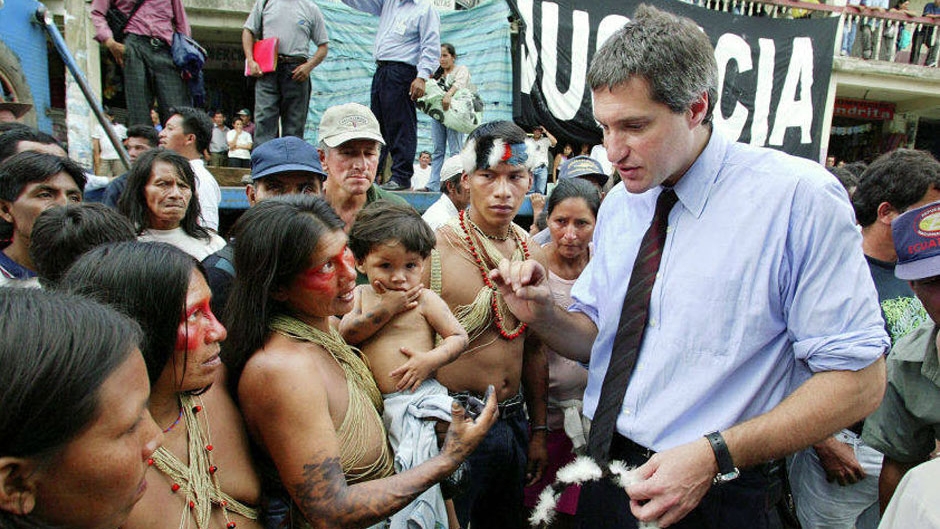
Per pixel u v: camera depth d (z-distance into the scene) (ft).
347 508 3.73
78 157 16.57
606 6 22.06
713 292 4.35
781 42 26.20
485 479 6.72
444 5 23.30
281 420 3.78
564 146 25.64
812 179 4.14
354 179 7.45
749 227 4.27
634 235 5.09
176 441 3.44
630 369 4.72
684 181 4.53
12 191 6.32
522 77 21.52
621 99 4.00
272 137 14.74
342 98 19.74
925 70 36.04
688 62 3.92
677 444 4.47
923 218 4.82
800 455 7.06
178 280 3.25
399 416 5.10
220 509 3.58
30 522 2.04
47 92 15.56
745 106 26.22
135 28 13.55
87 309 2.18
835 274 4.03
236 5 27.99
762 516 4.51
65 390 1.93
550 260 8.57
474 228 7.00
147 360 3.17
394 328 5.60
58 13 22.80
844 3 35.65
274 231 4.00
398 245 5.33
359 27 19.69
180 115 10.89
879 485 6.09
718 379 4.33
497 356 6.83
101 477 2.11
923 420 5.50
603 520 4.94
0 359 1.88
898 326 6.73
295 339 4.16
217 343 3.59
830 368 4.00
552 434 8.16
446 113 14.82
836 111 42.27
